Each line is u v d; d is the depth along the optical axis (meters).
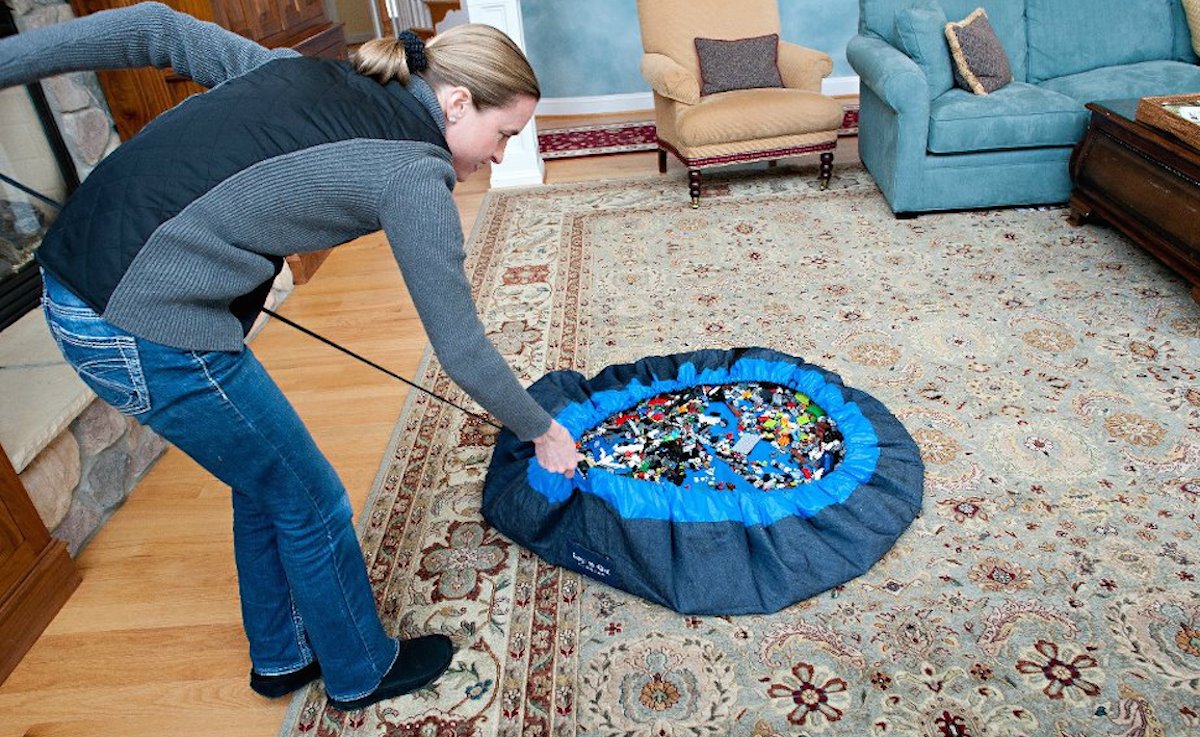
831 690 1.42
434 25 6.20
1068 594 1.57
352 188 0.99
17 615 1.61
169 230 0.95
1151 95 3.19
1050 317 2.53
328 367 2.58
